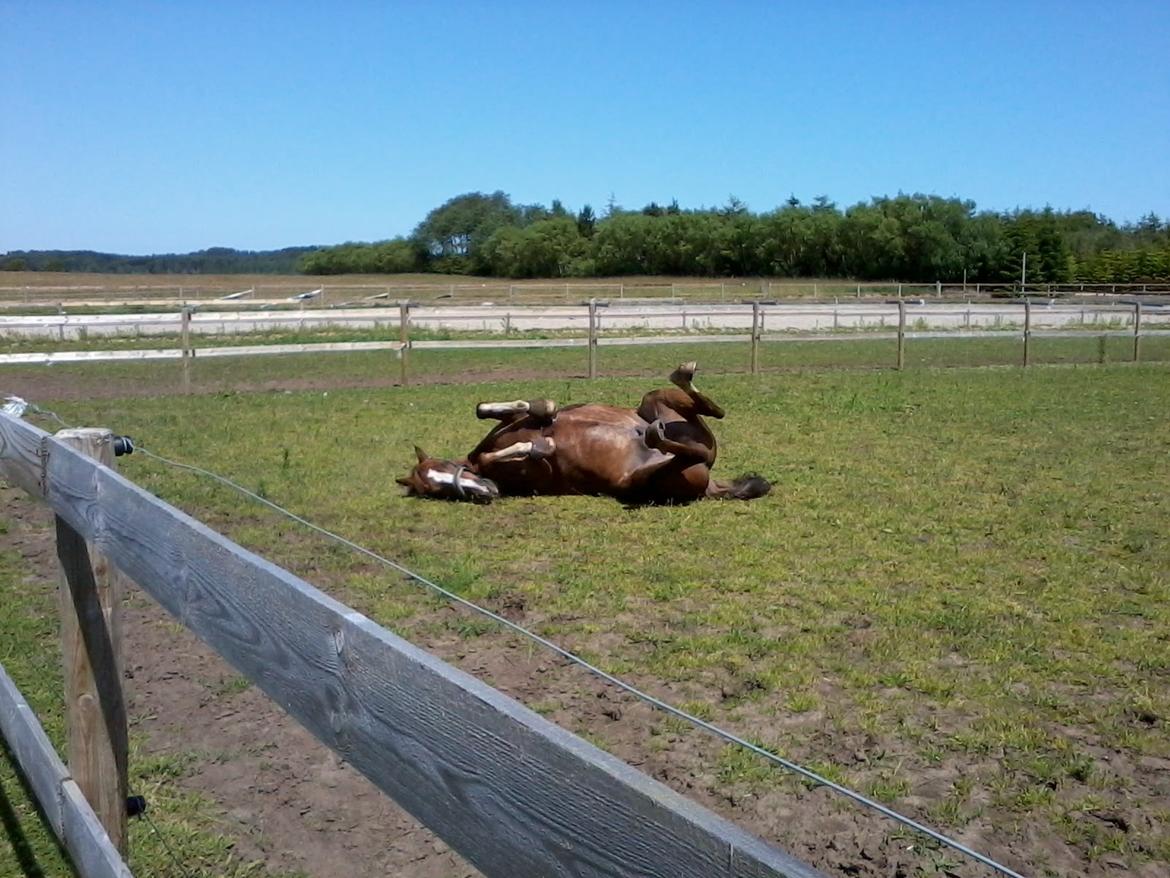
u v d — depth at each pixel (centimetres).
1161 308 2958
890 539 831
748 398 1683
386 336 2780
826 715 516
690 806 130
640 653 598
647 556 785
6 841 424
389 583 720
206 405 1620
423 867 405
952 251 7962
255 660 227
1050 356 2573
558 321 3497
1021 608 668
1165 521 886
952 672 566
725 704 529
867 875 387
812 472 1097
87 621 339
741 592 704
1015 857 396
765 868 118
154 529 271
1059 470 1105
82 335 2625
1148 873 387
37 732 363
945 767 465
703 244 9031
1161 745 484
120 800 349
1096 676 562
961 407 1584
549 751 146
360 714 189
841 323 3728
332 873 402
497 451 987
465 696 161
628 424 970
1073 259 7831
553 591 706
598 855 140
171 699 554
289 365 2305
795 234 8625
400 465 1134
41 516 945
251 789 463
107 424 1406
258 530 862
